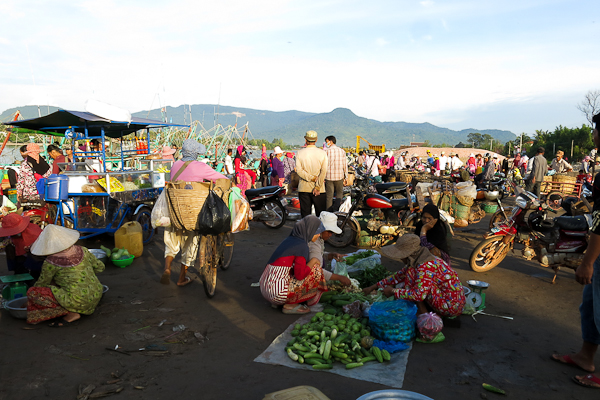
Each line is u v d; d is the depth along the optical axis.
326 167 7.78
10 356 3.67
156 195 8.31
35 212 7.22
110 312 4.75
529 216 6.18
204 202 4.92
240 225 5.62
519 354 3.85
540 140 85.00
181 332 4.24
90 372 3.43
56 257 4.29
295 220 11.12
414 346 3.97
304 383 3.27
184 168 5.18
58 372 3.42
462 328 4.42
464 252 7.84
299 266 4.54
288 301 4.69
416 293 4.15
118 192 7.11
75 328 4.30
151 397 3.08
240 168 14.82
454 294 4.21
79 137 9.13
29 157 8.45
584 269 2.98
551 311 4.95
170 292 5.46
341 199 8.99
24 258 5.23
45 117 7.40
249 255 7.46
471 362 3.68
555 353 3.87
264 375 3.40
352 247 8.04
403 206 7.77
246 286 5.75
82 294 4.38
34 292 4.23
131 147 13.48
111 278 6.00
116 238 7.00
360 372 3.45
